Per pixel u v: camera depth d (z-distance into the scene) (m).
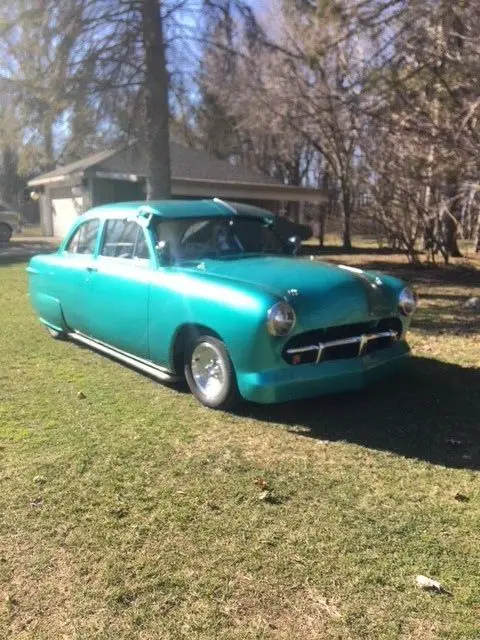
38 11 11.63
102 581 2.95
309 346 4.70
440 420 4.97
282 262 5.52
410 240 16.95
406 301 5.28
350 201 21.88
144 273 5.64
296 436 4.66
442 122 11.62
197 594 2.87
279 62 14.91
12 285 12.64
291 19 13.55
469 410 5.20
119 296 5.93
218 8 12.88
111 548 3.21
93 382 5.98
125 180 24.52
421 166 13.03
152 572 3.02
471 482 3.95
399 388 5.76
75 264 6.71
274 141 31.11
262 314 4.52
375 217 17.00
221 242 6.00
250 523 3.45
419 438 4.63
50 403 5.38
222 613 2.75
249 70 14.77
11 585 2.93
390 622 2.69
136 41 12.49
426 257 17.77
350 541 3.29
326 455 4.34
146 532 3.36
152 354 5.66
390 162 14.08
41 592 2.88
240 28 13.37
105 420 4.97
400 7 10.44
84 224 6.89
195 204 6.27
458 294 12.03
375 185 15.95
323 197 27.59
